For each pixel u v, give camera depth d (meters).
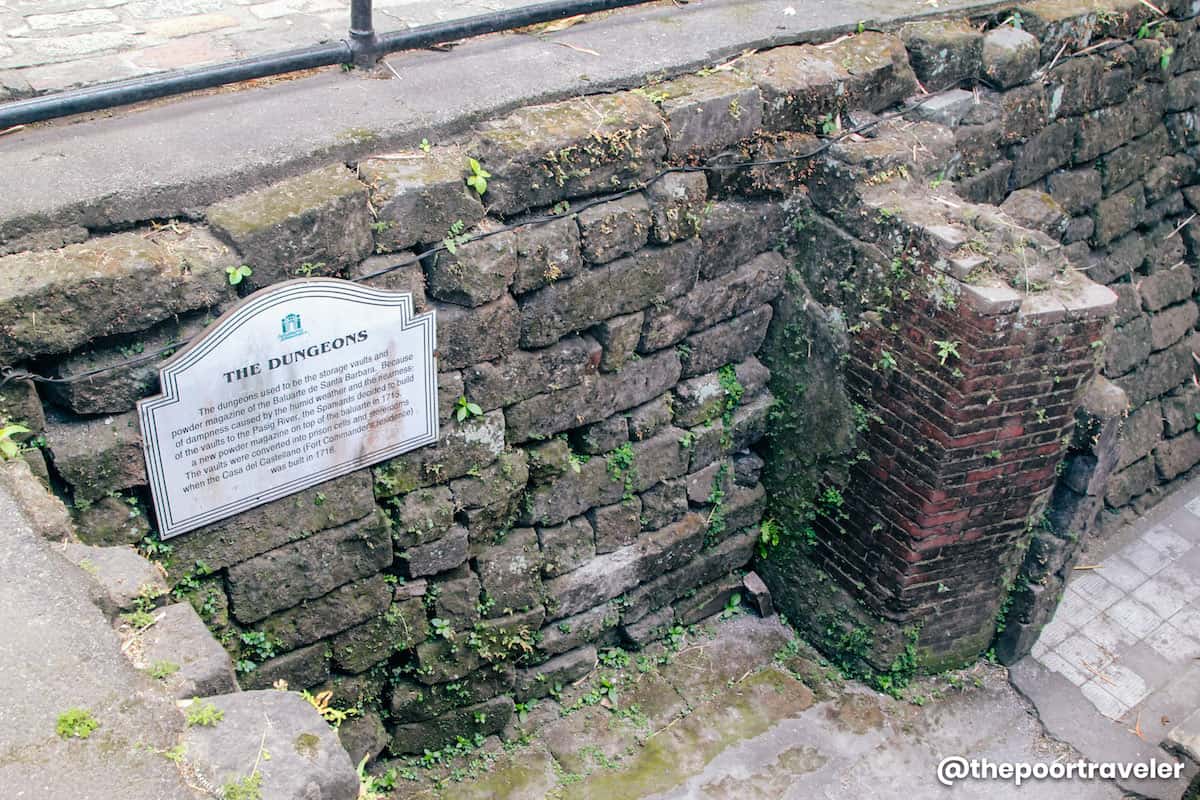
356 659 4.86
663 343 5.11
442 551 4.81
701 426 5.55
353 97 4.39
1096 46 6.18
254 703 2.48
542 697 5.64
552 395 4.84
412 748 5.32
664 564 5.69
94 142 3.93
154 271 3.51
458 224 4.16
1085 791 5.41
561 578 5.36
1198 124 7.20
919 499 5.18
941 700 5.81
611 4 5.02
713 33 5.27
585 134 4.35
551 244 4.41
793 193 5.28
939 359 4.80
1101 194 6.78
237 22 5.38
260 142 4.00
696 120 4.73
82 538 3.80
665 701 5.70
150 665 2.61
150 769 2.26
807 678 5.88
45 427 3.60
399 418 4.37
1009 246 4.75
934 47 5.52
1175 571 6.81
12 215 3.46
